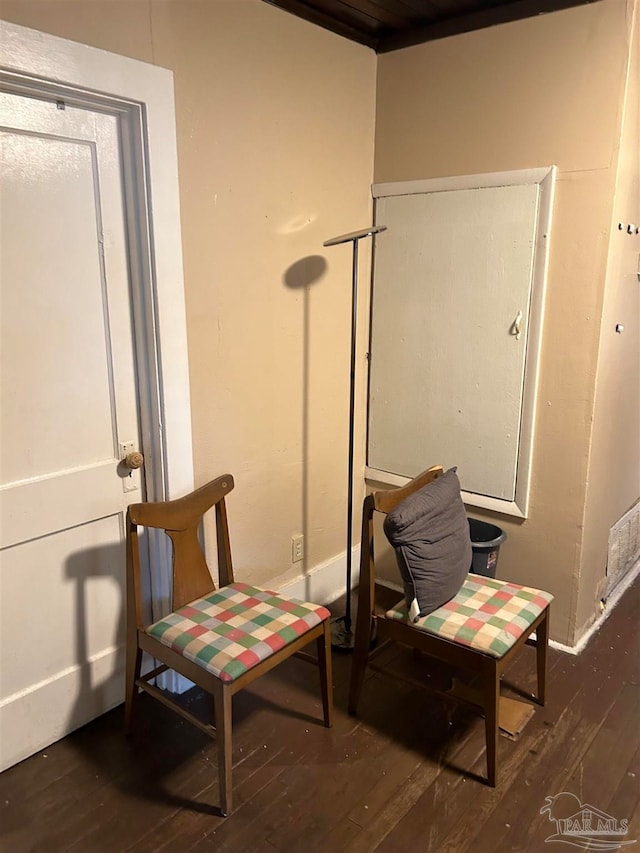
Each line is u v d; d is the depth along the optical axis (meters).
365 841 1.62
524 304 2.31
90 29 1.61
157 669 1.98
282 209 2.25
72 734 1.99
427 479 2.17
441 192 2.44
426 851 1.59
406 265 2.59
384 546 2.96
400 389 2.71
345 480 2.81
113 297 1.87
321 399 2.59
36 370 1.74
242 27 1.99
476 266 2.40
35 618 1.85
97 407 1.90
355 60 2.43
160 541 2.05
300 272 2.37
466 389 2.52
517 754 1.92
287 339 2.38
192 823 1.67
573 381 2.26
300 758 1.90
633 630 2.59
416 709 2.12
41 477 1.79
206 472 2.17
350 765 1.87
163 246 1.85
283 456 2.47
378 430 2.83
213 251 2.04
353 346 2.30
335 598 2.85
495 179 2.30
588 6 2.01
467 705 1.82
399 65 2.48
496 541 2.36
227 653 1.67
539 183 2.21
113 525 2.00
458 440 2.58
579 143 2.11
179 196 1.90
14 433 1.72
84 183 1.75
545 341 2.29
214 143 1.97
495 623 1.83
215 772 1.84
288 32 2.14
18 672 1.84
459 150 2.38
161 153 1.80
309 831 1.65
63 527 1.86
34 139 1.63
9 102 1.56
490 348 2.42
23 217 1.64
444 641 1.81
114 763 1.87
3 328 1.66
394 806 1.73
